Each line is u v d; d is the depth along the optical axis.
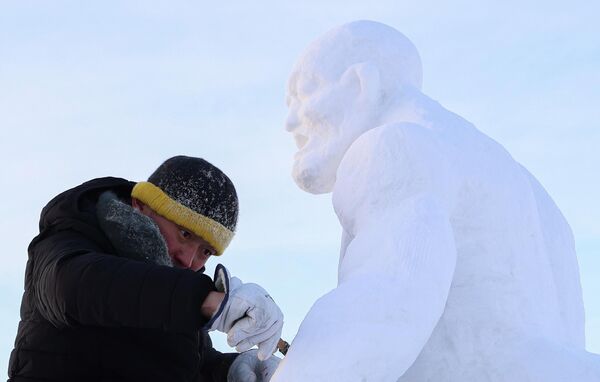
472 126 2.28
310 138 2.40
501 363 2.04
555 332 2.16
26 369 2.23
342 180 2.08
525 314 2.11
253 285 1.97
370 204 2.01
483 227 2.12
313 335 1.75
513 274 2.12
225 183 2.55
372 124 2.33
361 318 1.76
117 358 2.26
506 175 2.20
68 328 2.22
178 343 2.35
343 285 1.83
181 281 1.98
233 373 2.63
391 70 2.38
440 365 2.05
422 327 1.80
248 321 1.93
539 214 2.38
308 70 2.40
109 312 2.02
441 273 1.87
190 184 2.49
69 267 2.07
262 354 1.98
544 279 2.19
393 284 1.82
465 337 2.06
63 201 2.36
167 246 2.43
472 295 2.09
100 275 2.02
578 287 2.39
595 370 2.00
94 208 2.38
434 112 2.26
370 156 2.04
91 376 2.24
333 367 1.71
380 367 1.74
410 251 1.87
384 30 2.43
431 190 2.02
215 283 2.01
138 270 2.02
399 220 1.93
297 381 1.71
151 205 2.48
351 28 2.42
